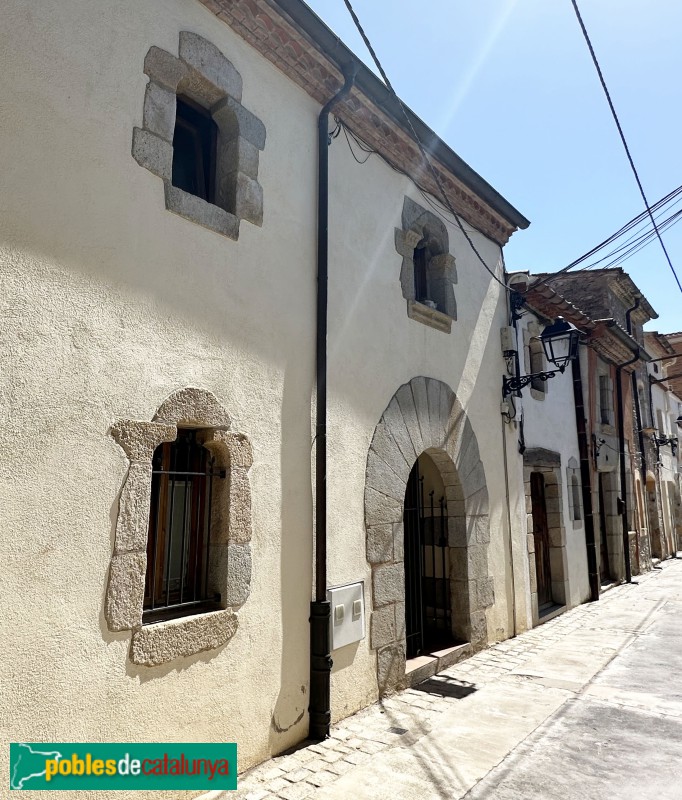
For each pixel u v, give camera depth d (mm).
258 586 3754
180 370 3430
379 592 4848
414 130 5457
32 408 2732
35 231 2846
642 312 16062
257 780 3396
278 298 4188
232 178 4004
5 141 2787
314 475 4309
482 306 7195
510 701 4773
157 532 3471
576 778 3461
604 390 12758
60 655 2707
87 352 2982
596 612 8898
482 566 6516
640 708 4637
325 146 4758
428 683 5246
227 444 3650
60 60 3057
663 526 17438
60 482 2795
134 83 3400
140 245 3314
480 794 3258
